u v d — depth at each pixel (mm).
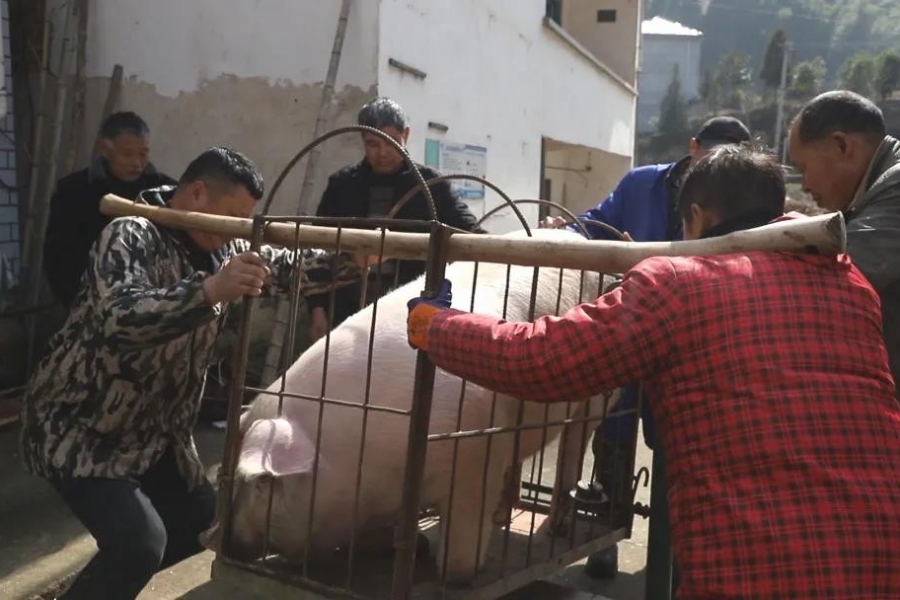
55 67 4941
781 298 1346
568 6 12125
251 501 1867
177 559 2203
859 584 1230
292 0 4543
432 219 1653
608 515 2646
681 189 1670
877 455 1291
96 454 1938
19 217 4887
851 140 2100
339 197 3523
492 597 2043
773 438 1278
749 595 1252
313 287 2254
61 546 2912
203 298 1751
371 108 3367
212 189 2002
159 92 4824
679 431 1354
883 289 2002
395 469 1956
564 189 12688
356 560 2078
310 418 1968
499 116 6891
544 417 2244
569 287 2580
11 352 4500
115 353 1890
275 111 4633
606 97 10695
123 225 1917
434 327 1498
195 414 2162
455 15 5676
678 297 1347
